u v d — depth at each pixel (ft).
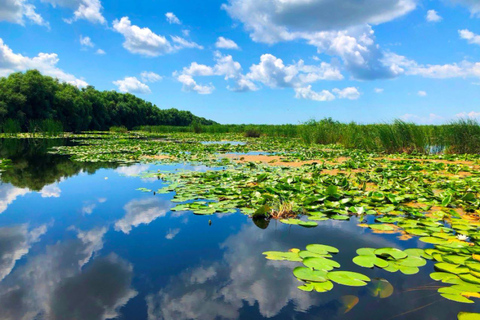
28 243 8.03
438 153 36.09
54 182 16.51
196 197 12.94
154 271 6.52
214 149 38.93
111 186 15.51
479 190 13.98
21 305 5.23
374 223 10.01
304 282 6.07
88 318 4.86
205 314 4.98
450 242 8.00
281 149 40.63
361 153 34.40
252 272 6.50
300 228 9.41
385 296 5.59
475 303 5.29
